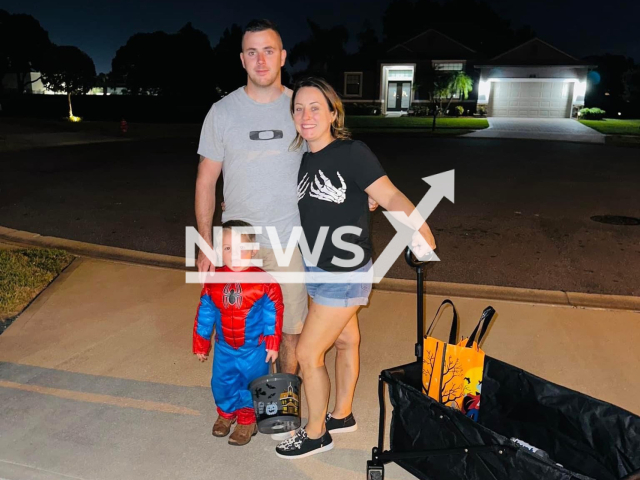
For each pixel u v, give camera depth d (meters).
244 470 2.94
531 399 2.78
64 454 3.03
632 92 42.44
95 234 7.48
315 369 2.87
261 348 3.09
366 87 38.25
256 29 2.91
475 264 6.35
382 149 19.28
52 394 3.58
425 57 36.66
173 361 3.99
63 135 22.48
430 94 35.00
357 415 3.42
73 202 9.64
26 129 24.06
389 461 2.75
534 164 15.47
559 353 4.12
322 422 3.00
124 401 3.52
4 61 38.75
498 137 23.89
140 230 7.71
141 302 4.98
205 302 3.09
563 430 2.71
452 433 2.48
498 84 35.31
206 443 3.15
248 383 3.10
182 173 13.23
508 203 10.00
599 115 34.25
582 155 17.77
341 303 2.74
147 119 34.69
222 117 3.05
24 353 4.07
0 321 4.57
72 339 4.29
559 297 5.24
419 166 14.88
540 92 34.97
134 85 43.19
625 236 7.69
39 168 13.88
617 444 2.52
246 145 3.05
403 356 4.09
